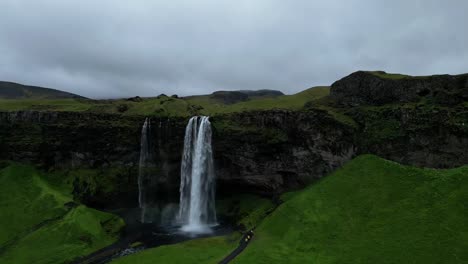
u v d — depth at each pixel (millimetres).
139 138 111500
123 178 110688
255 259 65688
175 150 110875
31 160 109562
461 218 60312
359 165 81688
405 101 88188
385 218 67062
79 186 105750
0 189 99062
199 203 107750
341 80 104562
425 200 66250
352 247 63938
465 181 65312
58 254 76250
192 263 68000
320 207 76875
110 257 77000
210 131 106938
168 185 111812
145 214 106188
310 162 95750
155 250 76500
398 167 75875
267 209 95188
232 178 107750
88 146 111562
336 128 90938
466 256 54438
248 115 106875
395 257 58500
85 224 87625
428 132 78000
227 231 92250
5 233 84438
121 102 139125
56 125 111875
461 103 77750
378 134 85312
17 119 112875
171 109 124875
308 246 67688
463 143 73062
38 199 96188
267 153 102312
